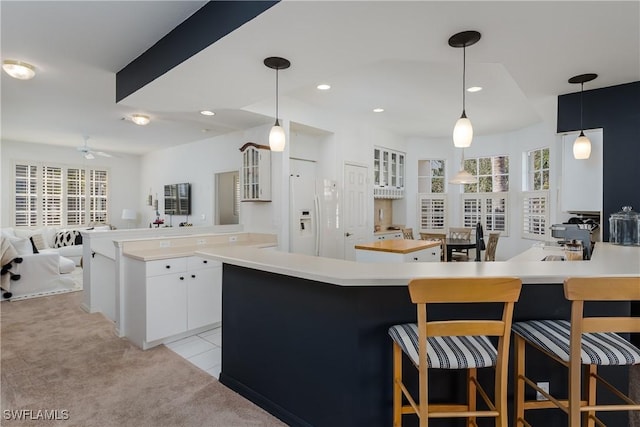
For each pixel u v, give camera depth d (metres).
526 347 1.83
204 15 2.13
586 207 3.07
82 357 2.86
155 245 3.57
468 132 2.35
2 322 3.68
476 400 1.81
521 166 5.94
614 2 1.63
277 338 2.13
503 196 6.20
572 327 1.38
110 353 2.94
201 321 3.41
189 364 2.75
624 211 2.78
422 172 6.91
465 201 6.63
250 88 2.82
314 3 1.64
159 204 7.46
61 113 4.54
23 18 2.26
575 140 3.07
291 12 1.72
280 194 4.34
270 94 2.97
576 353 1.38
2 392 2.32
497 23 1.83
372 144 5.74
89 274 4.00
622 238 2.78
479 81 3.67
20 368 2.66
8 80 3.38
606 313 1.85
